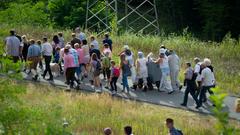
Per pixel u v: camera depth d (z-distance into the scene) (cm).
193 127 3400
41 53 4394
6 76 1577
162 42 6012
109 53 4306
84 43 4378
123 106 3834
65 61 4109
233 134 735
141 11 11638
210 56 5744
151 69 4228
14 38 4291
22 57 4444
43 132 1384
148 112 3734
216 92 713
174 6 11388
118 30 7181
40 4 7906
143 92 4231
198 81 3888
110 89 4241
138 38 6050
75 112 3572
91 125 3356
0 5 6247
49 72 4359
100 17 8494
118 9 11531
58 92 4053
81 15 8488
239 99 3812
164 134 3294
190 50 5869
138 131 3322
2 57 1593
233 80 4759
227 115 707
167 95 4184
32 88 4041
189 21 11462
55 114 1467
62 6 8531
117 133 3316
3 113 1466
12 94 1558
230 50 5834
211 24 10394
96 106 3734
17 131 1455
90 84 4347
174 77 4281
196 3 10800
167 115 3706
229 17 10306
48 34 6391
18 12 7088
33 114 1470
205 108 3884
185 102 3928
